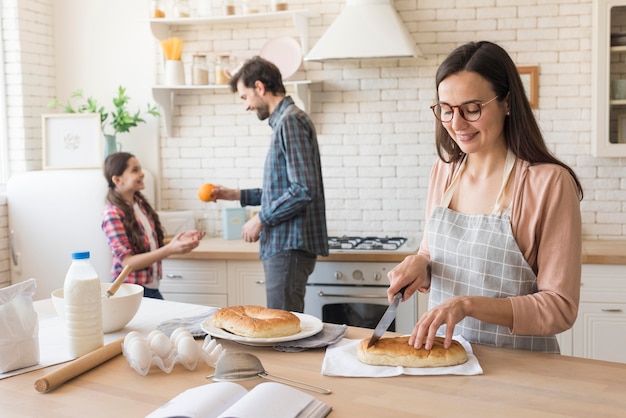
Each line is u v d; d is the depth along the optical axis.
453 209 1.97
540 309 1.67
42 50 4.54
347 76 4.23
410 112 4.18
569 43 3.97
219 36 4.40
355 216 4.30
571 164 4.02
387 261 3.65
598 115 3.76
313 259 3.51
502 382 1.47
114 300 1.90
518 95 1.80
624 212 4.00
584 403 1.35
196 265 3.91
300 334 1.77
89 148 4.34
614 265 3.53
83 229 3.99
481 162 1.91
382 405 1.36
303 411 1.29
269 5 4.25
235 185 4.47
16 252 4.09
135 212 3.68
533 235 1.78
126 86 4.57
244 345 1.78
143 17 4.52
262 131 4.42
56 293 1.96
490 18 4.04
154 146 4.54
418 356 1.56
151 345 1.62
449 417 1.29
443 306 1.64
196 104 4.48
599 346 3.58
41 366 1.65
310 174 3.30
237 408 1.24
